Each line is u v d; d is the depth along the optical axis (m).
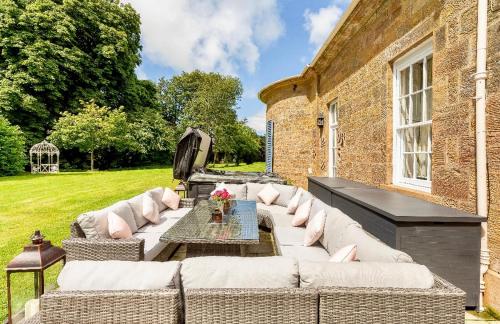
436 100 2.83
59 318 1.31
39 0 16.23
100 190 9.09
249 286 1.40
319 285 1.40
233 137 24.58
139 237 3.28
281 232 3.39
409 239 2.26
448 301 1.31
